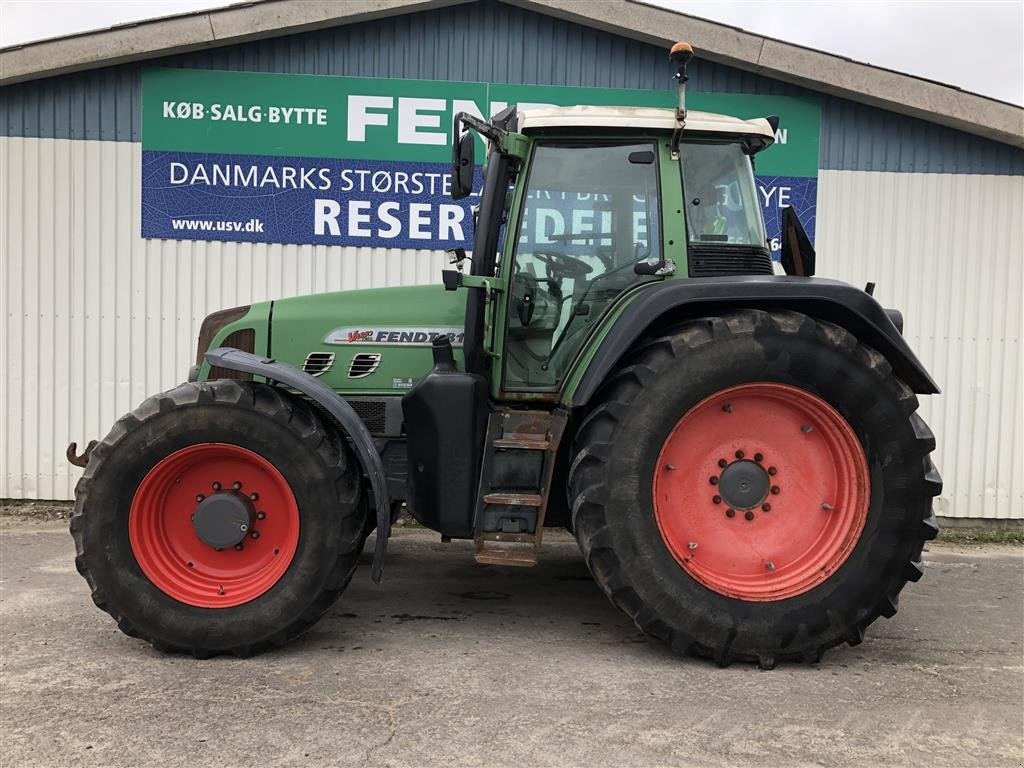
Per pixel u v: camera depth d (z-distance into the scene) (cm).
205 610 312
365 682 292
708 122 342
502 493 328
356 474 326
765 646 308
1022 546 562
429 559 493
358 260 588
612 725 260
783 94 585
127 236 578
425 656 320
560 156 348
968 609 405
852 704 281
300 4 549
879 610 313
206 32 548
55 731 252
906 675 310
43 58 547
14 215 573
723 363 305
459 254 354
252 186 579
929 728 264
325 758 237
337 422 353
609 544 304
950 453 598
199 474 325
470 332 353
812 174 588
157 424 311
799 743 252
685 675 304
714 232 348
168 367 585
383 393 376
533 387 351
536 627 360
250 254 583
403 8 555
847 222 591
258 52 570
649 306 312
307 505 314
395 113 577
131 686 287
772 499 325
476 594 415
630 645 337
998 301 593
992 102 561
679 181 343
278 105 574
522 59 577
